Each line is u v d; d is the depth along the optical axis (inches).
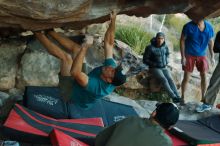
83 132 243.0
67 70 204.8
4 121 246.7
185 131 256.1
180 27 614.9
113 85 191.8
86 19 222.5
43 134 228.4
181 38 320.5
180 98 339.9
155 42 343.0
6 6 191.3
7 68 298.5
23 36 315.0
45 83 306.8
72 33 329.7
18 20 208.1
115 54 356.5
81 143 215.9
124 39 444.5
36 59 304.8
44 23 215.5
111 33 199.9
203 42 320.2
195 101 357.7
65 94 200.1
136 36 446.3
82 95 193.6
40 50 308.0
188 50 321.7
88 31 352.2
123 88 355.3
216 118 290.7
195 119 312.5
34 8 195.8
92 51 339.0
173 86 345.7
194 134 252.8
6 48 302.2
